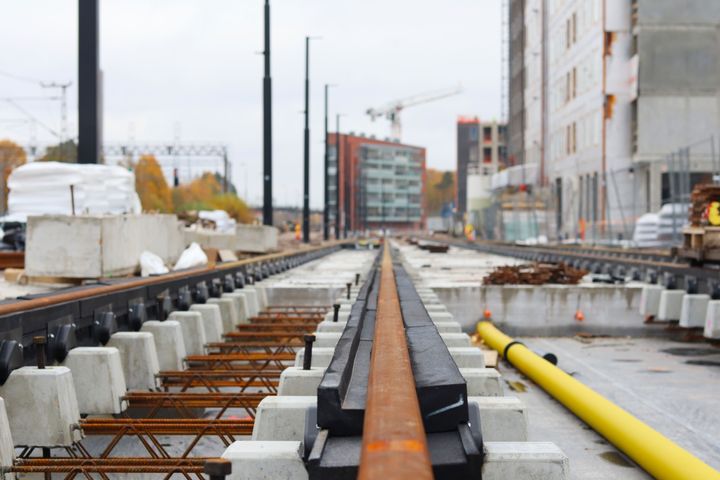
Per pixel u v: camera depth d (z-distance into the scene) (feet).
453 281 67.56
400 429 11.59
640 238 135.64
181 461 20.49
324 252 149.28
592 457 26.50
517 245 190.39
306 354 23.09
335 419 14.80
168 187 396.78
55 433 22.11
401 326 24.14
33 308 24.89
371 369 16.80
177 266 63.10
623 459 26.25
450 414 14.84
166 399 26.58
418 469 9.62
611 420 27.50
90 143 55.98
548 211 242.99
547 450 14.75
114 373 26.05
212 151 314.55
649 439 24.68
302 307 58.95
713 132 175.11
